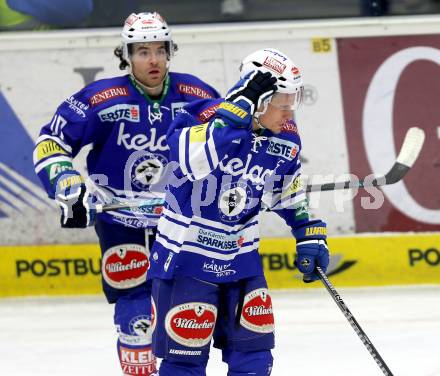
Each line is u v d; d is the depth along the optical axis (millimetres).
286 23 20188
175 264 10617
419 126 20141
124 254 13070
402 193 19859
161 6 20359
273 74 10188
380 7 20344
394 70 20125
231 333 10883
